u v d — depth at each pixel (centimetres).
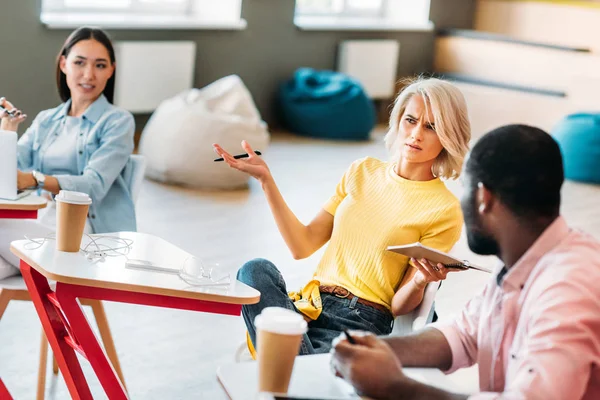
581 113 824
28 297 288
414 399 163
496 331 178
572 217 655
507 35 1102
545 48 1006
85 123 342
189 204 584
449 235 262
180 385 327
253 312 247
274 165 722
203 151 624
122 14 775
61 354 250
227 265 464
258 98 877
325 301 265
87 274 218
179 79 775
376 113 1019
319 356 192
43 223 314
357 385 165
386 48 984
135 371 334
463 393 163
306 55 913
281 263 478
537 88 1003
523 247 169
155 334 371
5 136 280
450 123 256
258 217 570
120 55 726
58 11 725
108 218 331
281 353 164
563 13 1062
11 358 334
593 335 156
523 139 166
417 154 262
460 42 1054
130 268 227
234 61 841
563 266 163
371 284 263
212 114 644
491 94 1024
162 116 645
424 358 191
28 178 307
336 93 865
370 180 274
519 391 154
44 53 679
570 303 158
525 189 165
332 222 282
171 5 815
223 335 378
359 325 256
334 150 820
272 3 859
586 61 983
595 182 789
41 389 299
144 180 634
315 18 965
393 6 1052
